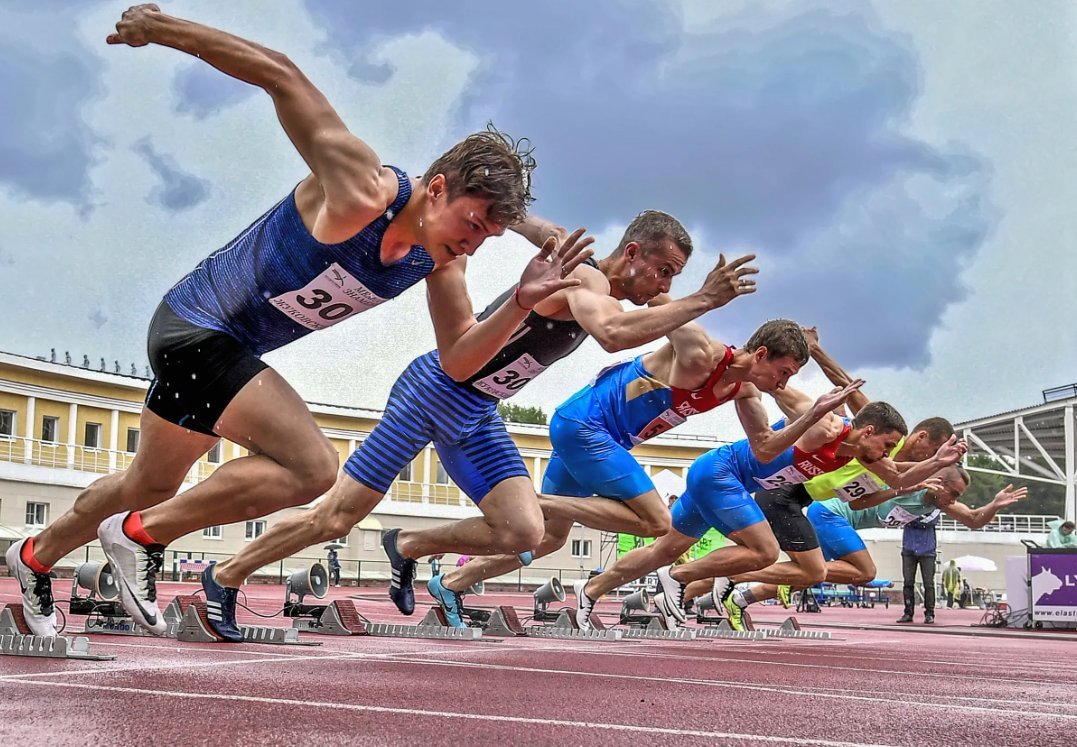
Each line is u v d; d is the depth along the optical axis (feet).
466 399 19.17
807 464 27.12
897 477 27.48
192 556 116.78
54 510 116.37
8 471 111.55
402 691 10.05
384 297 11.88
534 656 16.10
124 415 127.95
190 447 12.23
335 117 10.97
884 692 12.12
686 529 27.61
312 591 21.34
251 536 122.62
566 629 25.05
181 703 8.50
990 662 19.99
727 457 27.58
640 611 29.04
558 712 8.95
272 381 12.01
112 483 12.57
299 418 12.05
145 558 13.46
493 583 130.52
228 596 16.34
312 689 9.88
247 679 10.56
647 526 23.48
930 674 15.67
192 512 12.92
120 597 13.53
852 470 30.17
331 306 11.84
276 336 12.30
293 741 6.94
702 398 22.22
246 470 12.19
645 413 23.03
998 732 8.75
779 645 25.00
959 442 27.40
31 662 11.35
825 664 17.30
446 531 21.43
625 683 11.87
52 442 120.67
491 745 7.06
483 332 12.50
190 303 12.09
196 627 16.07
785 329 21.38
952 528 151.23
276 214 11.75
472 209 11.05
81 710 7.96
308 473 12.10
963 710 10.37
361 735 7.27
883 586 110.22
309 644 16.66
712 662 16.58
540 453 156.15
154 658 12.57
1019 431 156.25
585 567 140.36
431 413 19.12
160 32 10.44
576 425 23.45
